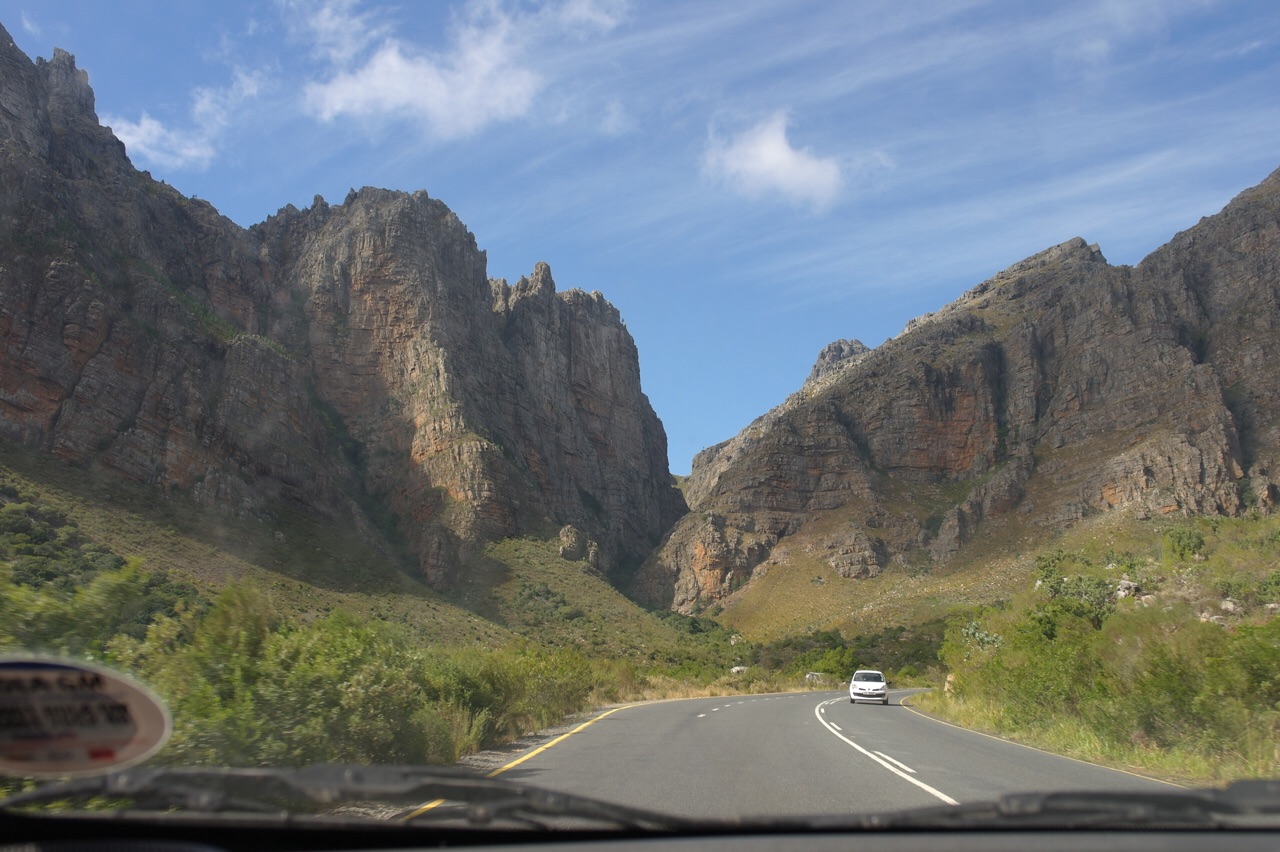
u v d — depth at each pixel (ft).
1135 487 310.86
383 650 44.70
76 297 210.59
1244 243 383.65
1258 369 331.36
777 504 433.48
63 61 348.59
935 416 440.04
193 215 343.67
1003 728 72.59
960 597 293.43
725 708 105.40
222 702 30.83
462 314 401.08
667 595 430.20
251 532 200.13
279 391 257.96
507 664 69.77
